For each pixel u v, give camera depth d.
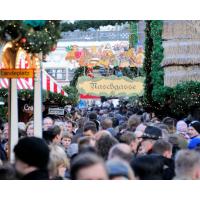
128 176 5.74
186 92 21.31
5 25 9.02
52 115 24.33
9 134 12.32
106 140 8.72
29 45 9.34
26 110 22.50
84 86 24.20
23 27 9.11
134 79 23.66
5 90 21.28
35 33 9.24
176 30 22.08
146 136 9.67
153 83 22.50
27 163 6.20
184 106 21.55
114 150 7.00
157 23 22.19
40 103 13.62
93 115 18.30
